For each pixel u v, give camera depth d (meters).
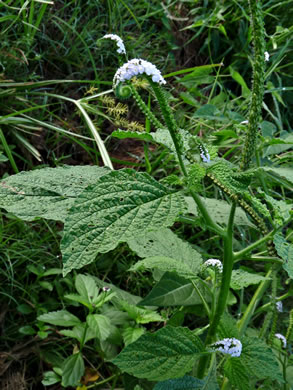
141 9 0.76
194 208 0.43
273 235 0.31
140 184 0.26
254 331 0.47
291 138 0.52
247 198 0.30
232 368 0.33
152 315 0.44
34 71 0.63
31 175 0.32
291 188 0.58
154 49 0.74
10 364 0.47
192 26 0.75
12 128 0.58
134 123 0.43
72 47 0.67
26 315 0.50
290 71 0.80
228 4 0.79
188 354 0.31
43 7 0.59
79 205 0.25
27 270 0.51
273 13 0.81
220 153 0.68
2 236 0.50
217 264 0.35
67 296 0.45
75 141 0.59
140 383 0.41
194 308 0.44
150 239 0.39
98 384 0.46
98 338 0.46
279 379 0.32
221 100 0.72
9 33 0.64
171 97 0.68
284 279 0.56
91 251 0.24
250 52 0.78
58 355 0.48
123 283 0.55
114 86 0.26
